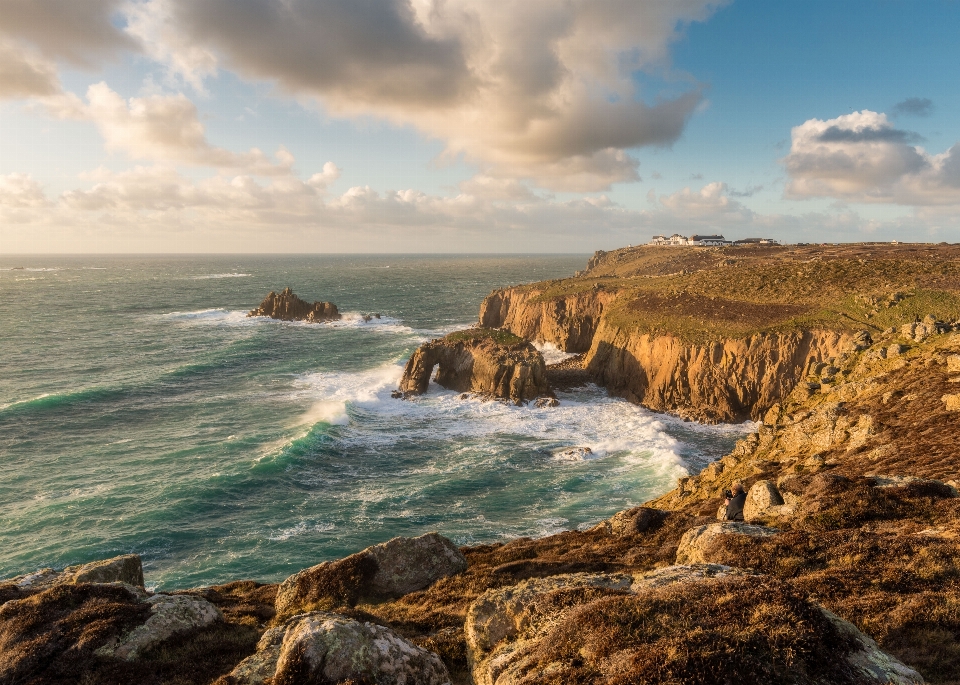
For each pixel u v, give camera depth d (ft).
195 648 45.03
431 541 71.77
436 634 46.93
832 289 273.13
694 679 24.61
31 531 136.98
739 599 30.14
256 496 158.81
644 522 86.28
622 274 623.77
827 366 179.73
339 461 185.78
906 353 152.66
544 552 80.18
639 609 30.94
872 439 108.78
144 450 190.90
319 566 67.56
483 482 169.37
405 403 252.62
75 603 49.55
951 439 93.04
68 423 216.13
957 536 49.49
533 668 30.58
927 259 323.78
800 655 26.08
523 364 258.37
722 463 140.67
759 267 352.49
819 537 53.06
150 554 129.18
